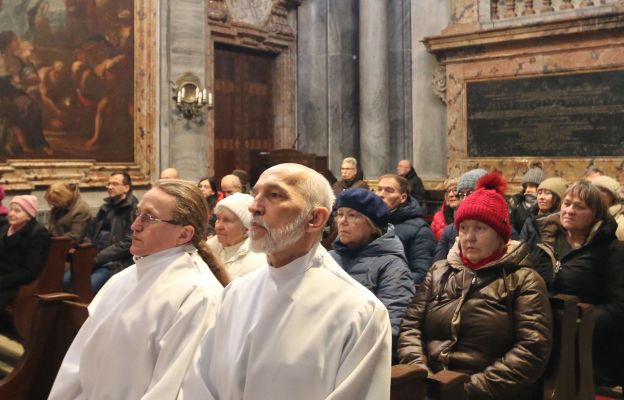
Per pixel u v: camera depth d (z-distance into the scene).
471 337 3.10
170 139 10.59
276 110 13.39
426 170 12.49
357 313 1.92
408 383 2.32
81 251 6.39
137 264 2.52
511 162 11.21
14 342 6.08
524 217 6.78
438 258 4.91
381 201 3.62
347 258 3.68
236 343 2.04
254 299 2.08
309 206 2.01
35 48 9.04
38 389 3.27
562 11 10.62
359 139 13.38
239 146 12.74
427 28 12.38
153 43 10.28
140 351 2.35
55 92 9.27
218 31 11.87
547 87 10.81
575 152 10.58
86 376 2.45
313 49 13.30
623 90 10.06
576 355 3.47
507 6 11.27
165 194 2.52
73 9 9.45
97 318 2.53
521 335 3.03
